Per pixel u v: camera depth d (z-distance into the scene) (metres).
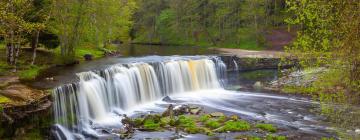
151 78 36.53
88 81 29.61
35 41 35.41
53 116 24.27
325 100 17.00
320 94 16.73
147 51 59.75
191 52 56.38
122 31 71.56
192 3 85.00
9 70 30.59
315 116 29.39
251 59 45.91
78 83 27.73
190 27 87.31
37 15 33.97
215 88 42.28
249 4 70.44
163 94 37.62
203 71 42.31
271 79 42.97
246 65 46.06
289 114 30.30
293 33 68.56
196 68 41.56
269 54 50.22
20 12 28.50
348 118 18.50
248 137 24.09
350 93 14.98
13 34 29.52
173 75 38.94
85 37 47.91
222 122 27.62
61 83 27.20
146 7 97.81
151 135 24.59
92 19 48.62
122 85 32.97
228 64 46.09
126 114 30.25
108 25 57.72
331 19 13.70
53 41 38.91
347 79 14.26
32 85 26.39
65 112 25.78
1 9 25.64
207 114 29.53
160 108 32.69
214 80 43.31
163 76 37.91
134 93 34.19
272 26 74.56
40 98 22.95
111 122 27.98
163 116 28.55
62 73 31.62
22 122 21.12
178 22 89.31
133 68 34.91
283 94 37.72
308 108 32.12
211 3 82.06
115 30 64.50
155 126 26.14
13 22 27.09
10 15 26.02
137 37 101.88
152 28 97.56
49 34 38.31
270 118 29.14
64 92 25.95
